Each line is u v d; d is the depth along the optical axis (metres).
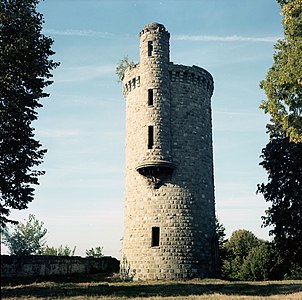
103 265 51.47
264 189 48.47
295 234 44.94
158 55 40.09
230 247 70.88
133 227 38.00
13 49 26.27
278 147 48.09
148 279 35.56
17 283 33.03
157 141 37.91
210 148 42.19
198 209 38.38
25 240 73.69
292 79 25.59
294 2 25.39
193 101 40.75
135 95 40.97
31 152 29.08
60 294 24.22
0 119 26.58
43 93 28.45
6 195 28.48
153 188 37.75
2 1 27.36
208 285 30.81
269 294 24.78
